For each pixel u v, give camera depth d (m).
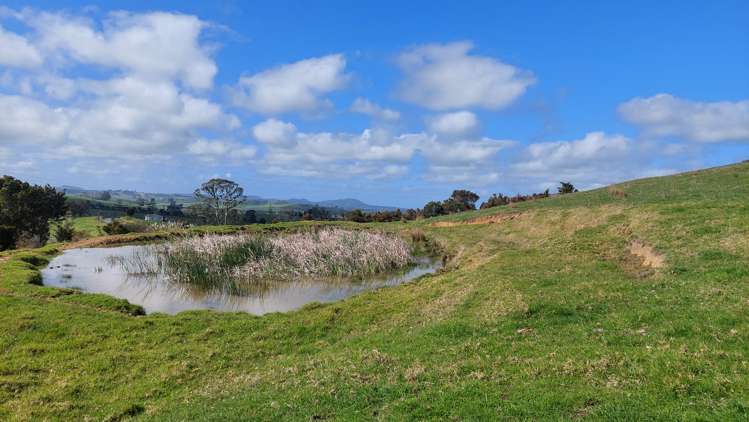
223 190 79.56
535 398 8.61
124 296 24.00
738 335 9.84
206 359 14.66
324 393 10.45
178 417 10.52
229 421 9.72
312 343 16.05
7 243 46.72
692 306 12.26
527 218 37.91
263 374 12.87
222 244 30.80
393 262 31.45
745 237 17.41
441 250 36.56
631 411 7.55
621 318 12.46
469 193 75.19
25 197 64.31
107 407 11.66
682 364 8.80
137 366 14.16
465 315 15.50
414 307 18.72
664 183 37.56
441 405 8.96
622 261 20.64
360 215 69.75
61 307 18.83
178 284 26.67
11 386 12.46
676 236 19.95
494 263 22.72
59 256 36.56
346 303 20.59
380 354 12.55
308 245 31.64
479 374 10.23
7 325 16.33
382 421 8.70
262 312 21.17
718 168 40.62
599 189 46.34
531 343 11.93
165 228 57.38
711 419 6.95
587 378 9.09
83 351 14.99
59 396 12.12
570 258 21.88
